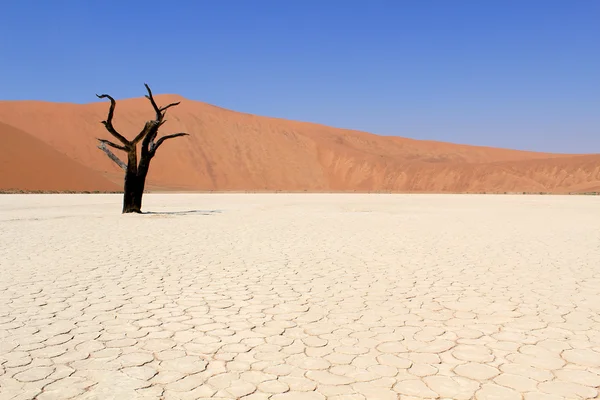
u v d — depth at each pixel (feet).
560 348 14.38
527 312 18.26
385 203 111.65
